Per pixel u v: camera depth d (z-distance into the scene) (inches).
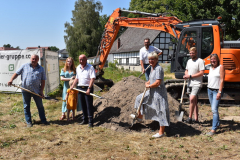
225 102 323.9
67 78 226.4
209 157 146.6
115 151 153.8
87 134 187.3
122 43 1451.8
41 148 158.9
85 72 205.2
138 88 248.5
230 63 297.9
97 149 156.9
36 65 210.1
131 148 159.3
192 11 758.5
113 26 423.2
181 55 319.6
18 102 316.2
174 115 219.9
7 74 382.6
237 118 249.6
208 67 304.2
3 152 151.9
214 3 755.4
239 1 706.2
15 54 375.2
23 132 191.8
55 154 149.2
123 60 1342.3
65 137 181.0
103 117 218.1
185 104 328.2
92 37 1801.2
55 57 441.7
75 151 153.9
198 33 307.1
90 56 1817.2
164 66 888.3
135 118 186.2
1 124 216.4
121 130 197.3
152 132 193.9
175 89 343.9
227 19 737.0
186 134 189.9
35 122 223.3
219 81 188.7
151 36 1085.8
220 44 305.6
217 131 198.5
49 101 329.1
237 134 190.4
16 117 242.2
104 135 186.1
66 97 223.1
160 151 155.3
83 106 212.2
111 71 931.3
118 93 242.1
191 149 159.0
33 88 206.4
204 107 308.7
